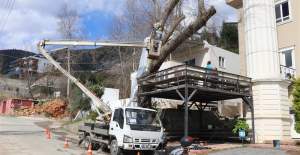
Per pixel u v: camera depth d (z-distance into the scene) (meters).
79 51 57.75
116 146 15.30
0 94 74.81
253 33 21.42
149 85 20.47
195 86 17.28
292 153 14.61
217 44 44.81
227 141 21.72
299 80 17.52
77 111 42.31
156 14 27.53
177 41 21.28
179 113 23.52
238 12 26.92
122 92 44.78
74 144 20.52
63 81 61.22
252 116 20.05
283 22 23.88
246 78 20.56
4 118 46.38
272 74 20.39
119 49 47.06
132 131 14.90
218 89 18.34
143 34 41.50
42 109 54.19
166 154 13.58
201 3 20.64
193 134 24.02
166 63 32.94
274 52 20.83
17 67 85.19
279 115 19.83
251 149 16.55
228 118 24.28
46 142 21.03
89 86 40.50
